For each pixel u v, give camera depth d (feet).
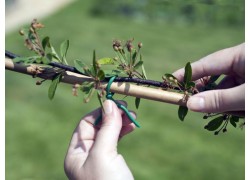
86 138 1.58
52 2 11.07
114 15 10.28
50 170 4.54
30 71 1.34
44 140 5.06
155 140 5.26
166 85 1.45
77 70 1.36
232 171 4.83
